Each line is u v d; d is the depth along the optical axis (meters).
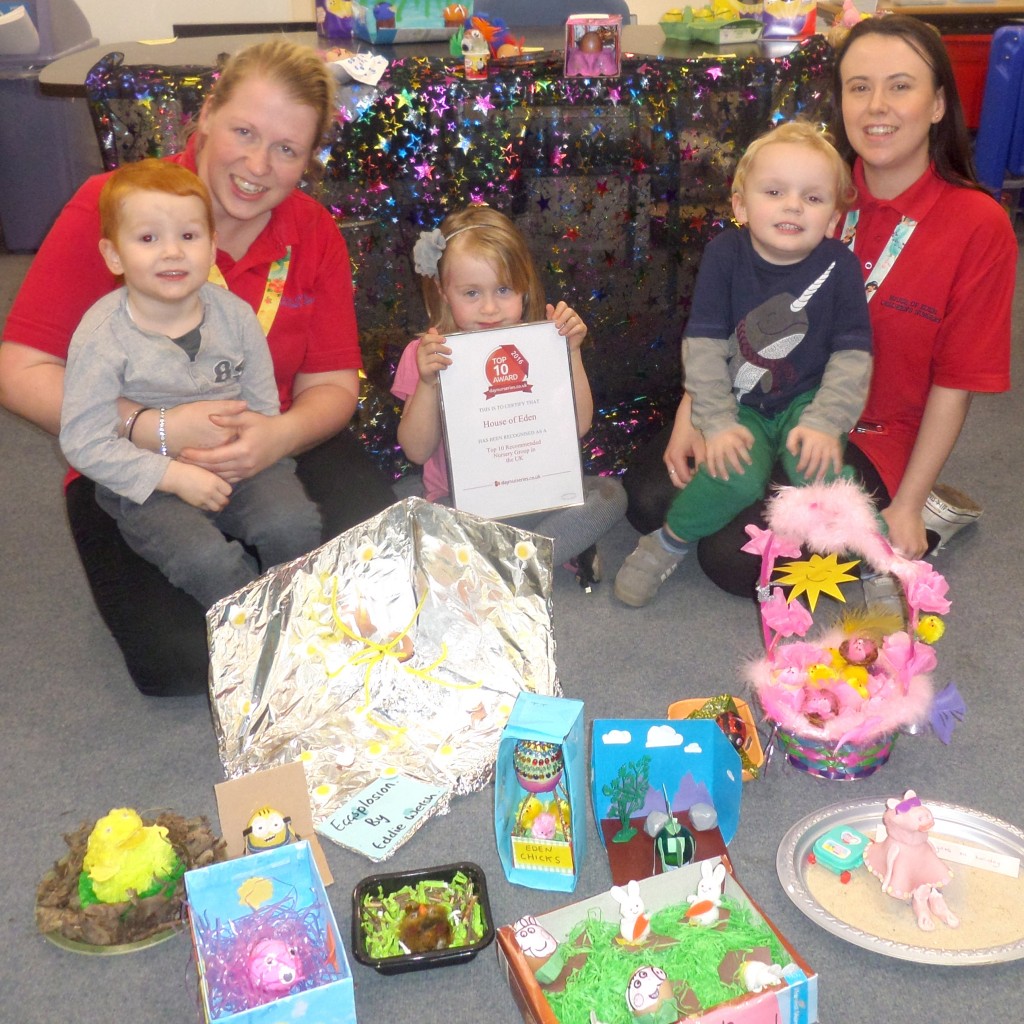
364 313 2.32
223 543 1.71
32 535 2.40
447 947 1.28
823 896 1.37
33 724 1.77
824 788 1.58
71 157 4.20
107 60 2.05
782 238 1.88
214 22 4.80
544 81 2.17
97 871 1.31
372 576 1.67
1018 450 2.67
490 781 1.61
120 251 1.59
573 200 2.30
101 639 2.01
